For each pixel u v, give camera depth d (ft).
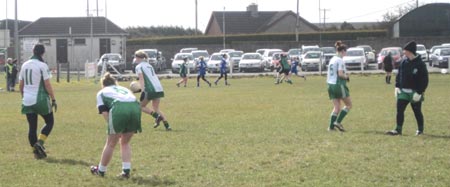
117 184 28.22
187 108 65.36
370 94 81.41
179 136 42.88
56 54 229.86
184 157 34.58
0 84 130.11
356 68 155.53
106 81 30.01
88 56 229.25
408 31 228.43
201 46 238.68
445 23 225.97
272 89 97.25
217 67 162.20
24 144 40.52
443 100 69.46
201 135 43.32
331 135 42.39
